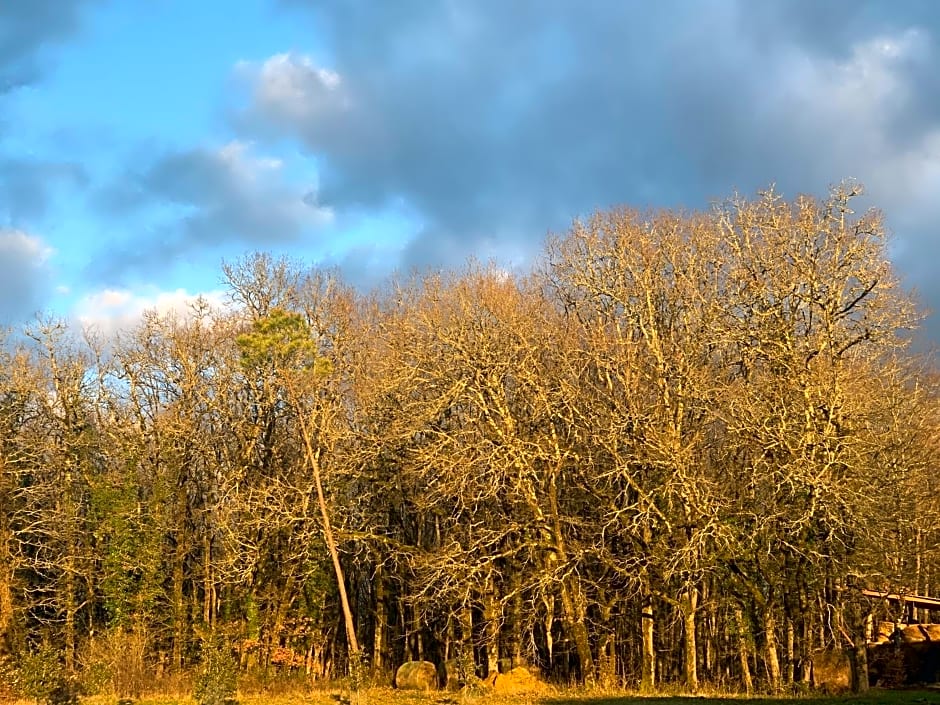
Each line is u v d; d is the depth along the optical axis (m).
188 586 42.62
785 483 27.80
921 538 30.64
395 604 43.66
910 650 31.14
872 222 29.52
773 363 30.33
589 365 34.31
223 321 40.94
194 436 40.66
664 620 34.50
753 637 31.17
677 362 31.75
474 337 32.53
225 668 32.03
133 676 34.81
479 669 40.41
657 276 34.62
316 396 36.03
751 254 31.84
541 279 37.34
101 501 39.31
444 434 30.84
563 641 36.19
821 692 27.75
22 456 39.34
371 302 41.19
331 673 40.59
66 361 40.78
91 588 39.53
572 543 32.47
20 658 34.34
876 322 29.03
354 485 38.38
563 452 31.36
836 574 27.69
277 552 39.25
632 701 26.31
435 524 38.53
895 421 29.36
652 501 29.89
